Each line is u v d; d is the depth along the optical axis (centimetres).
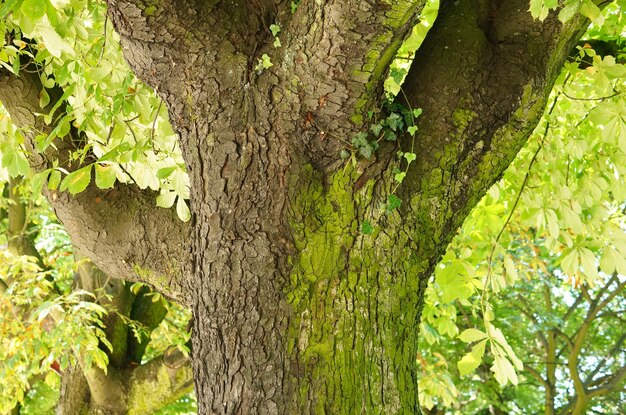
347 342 250
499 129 268
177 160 315
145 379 605
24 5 239
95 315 575
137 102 317
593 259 399
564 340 1357
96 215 313
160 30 246
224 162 253
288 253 250
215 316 254
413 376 266
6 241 747
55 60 336
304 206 251
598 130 450
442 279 416
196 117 257
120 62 330
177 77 256
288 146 250
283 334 248
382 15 218
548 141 421
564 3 258
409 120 260
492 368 328
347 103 243
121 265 318
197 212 263
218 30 249
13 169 314
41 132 318
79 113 324
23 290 612
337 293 251
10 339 634
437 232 271
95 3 318
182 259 309
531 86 265
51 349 589
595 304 1205
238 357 249
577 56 339
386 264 258
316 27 228
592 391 1204
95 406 606
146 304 680
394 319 260
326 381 246
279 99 246
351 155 251
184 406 977
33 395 1124
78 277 669
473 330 327
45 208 822
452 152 265
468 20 277
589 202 431
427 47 279
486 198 458
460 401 1270
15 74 306
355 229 254
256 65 248
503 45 271
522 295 1280
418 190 264
